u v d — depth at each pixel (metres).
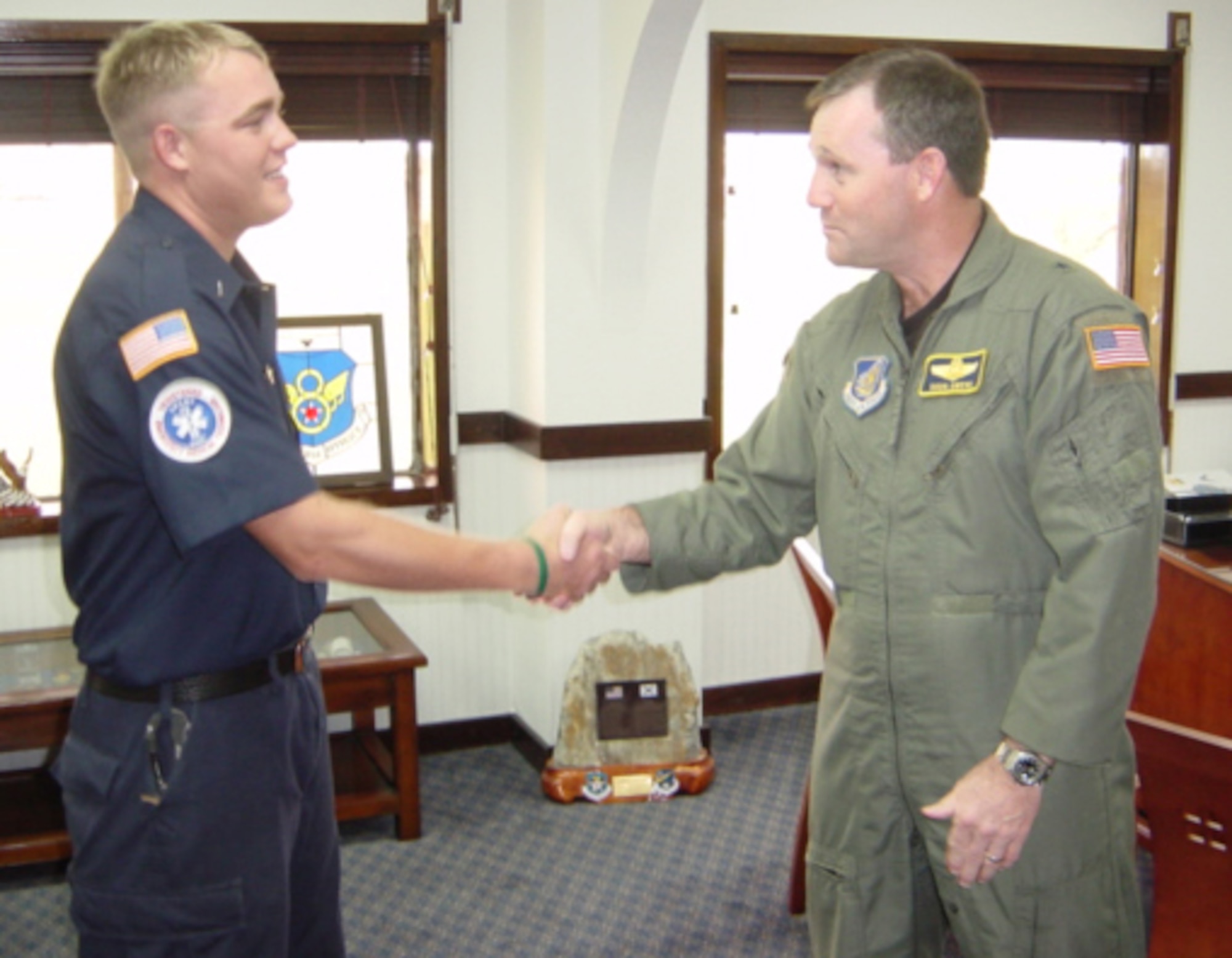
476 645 3.92
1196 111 4.45
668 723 3.62
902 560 1.70
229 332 1.63
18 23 3.26
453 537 1.80
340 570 1.66
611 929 2.93
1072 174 4.47
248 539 1.66
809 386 1.92
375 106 3.61
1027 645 1.67
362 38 3.51
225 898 1.71
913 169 1.64
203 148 1.65
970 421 1.64
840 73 1.70
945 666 1.67
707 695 4.20
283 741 1.76
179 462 1.56
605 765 3.59
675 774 3.59
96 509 1.67
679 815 3.50
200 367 1.58
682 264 3.60
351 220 3.74
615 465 3.63
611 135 3.37
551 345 3.51
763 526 1.99
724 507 2.00
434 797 3.62
